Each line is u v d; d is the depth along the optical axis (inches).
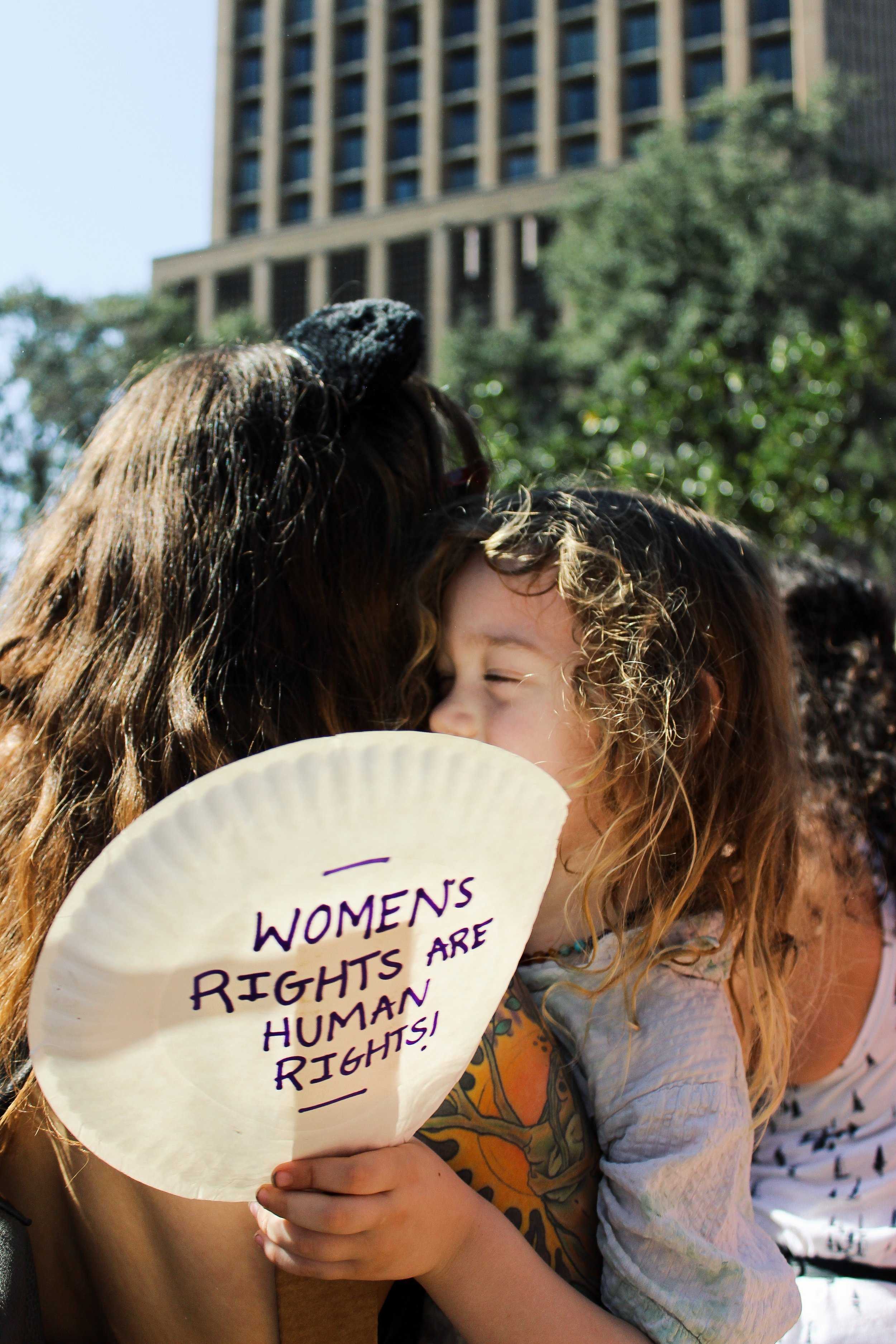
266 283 1508.4
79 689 33.6
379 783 21.4
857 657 63.8
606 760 38.2
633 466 226.4
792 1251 49.9
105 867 19.7
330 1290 28.7
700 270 730.8
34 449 764.6
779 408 259.0
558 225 1348.4
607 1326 30.8
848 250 685.9
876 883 51.4
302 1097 23.8
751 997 40.1
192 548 35.3
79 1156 29.5
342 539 39.2
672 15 1364.4
